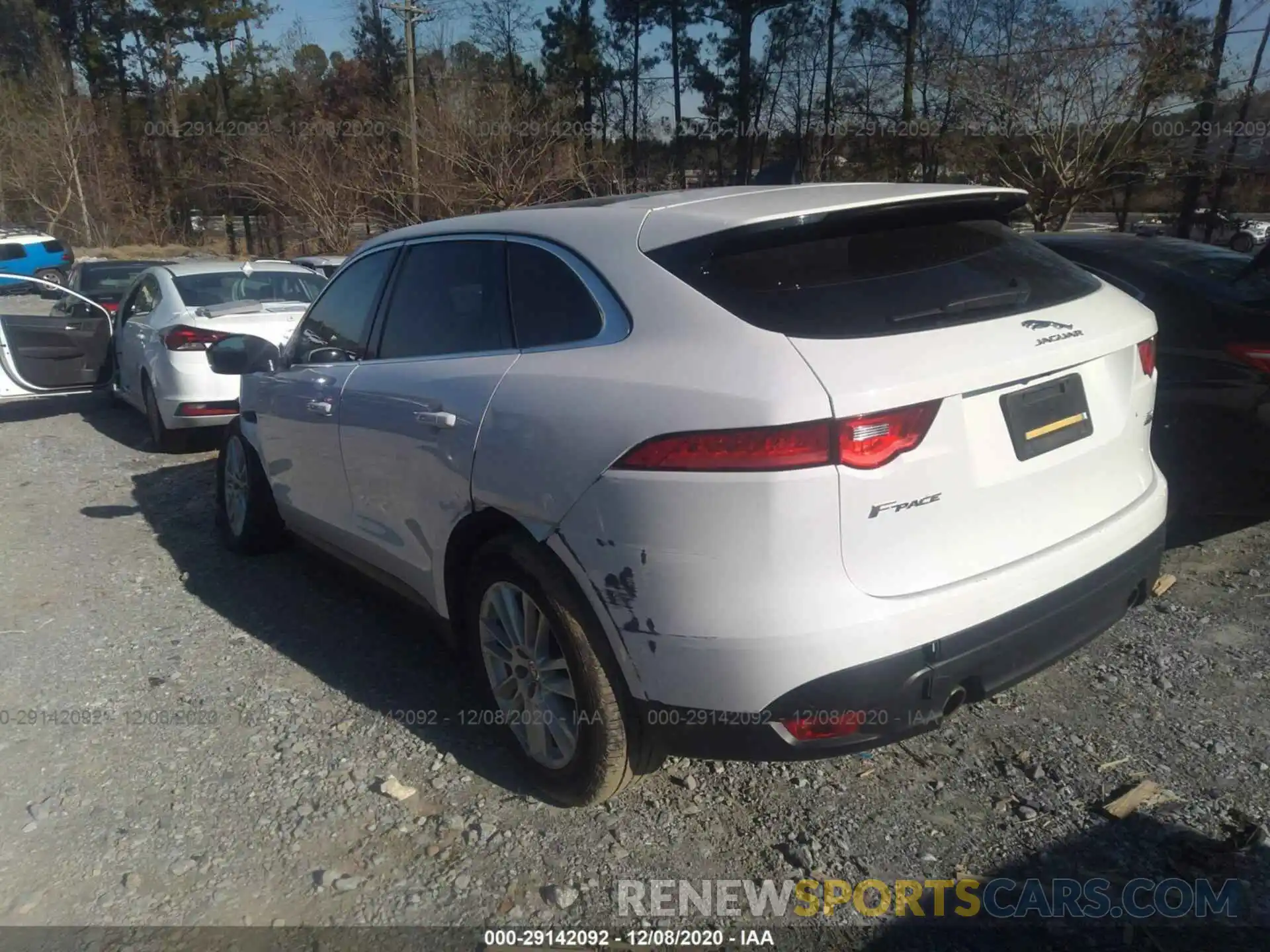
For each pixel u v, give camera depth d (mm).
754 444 2494
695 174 41438
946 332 2725
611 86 42750
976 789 3207
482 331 3445
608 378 2830
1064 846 2936
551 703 3158
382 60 39969
